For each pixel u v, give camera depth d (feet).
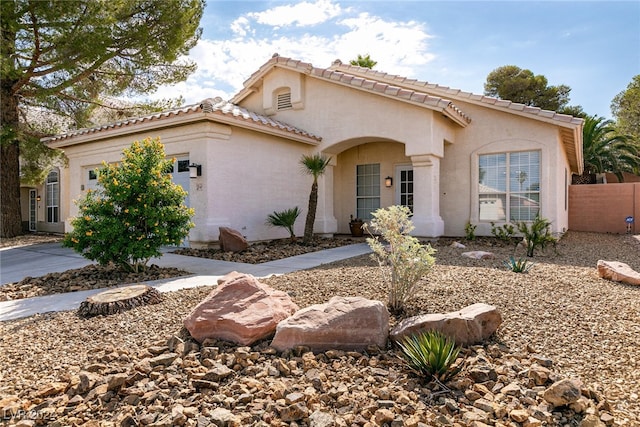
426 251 17.40
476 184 46.44
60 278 25.20
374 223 18.42
